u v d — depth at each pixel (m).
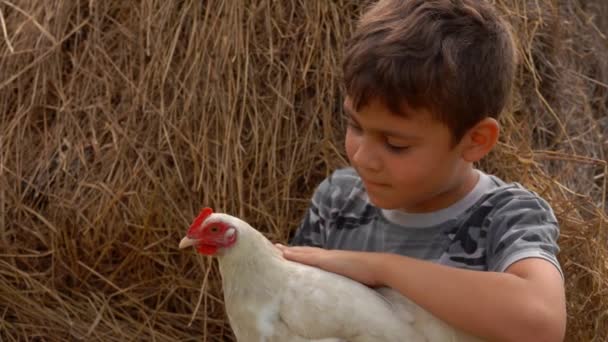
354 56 1.74
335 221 2.14
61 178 3.08
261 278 1.88
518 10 3.35
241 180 2.94
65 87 3.20
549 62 3.62
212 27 3.04
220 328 3.04
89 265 3.07
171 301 3.06
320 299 1.82
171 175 3.00
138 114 3.09
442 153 1.77
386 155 1.76
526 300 1.64
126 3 3.22
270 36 3.05
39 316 3.05
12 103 3.22
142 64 3.11
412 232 1.96
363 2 3.09
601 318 2.87
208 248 1.91
